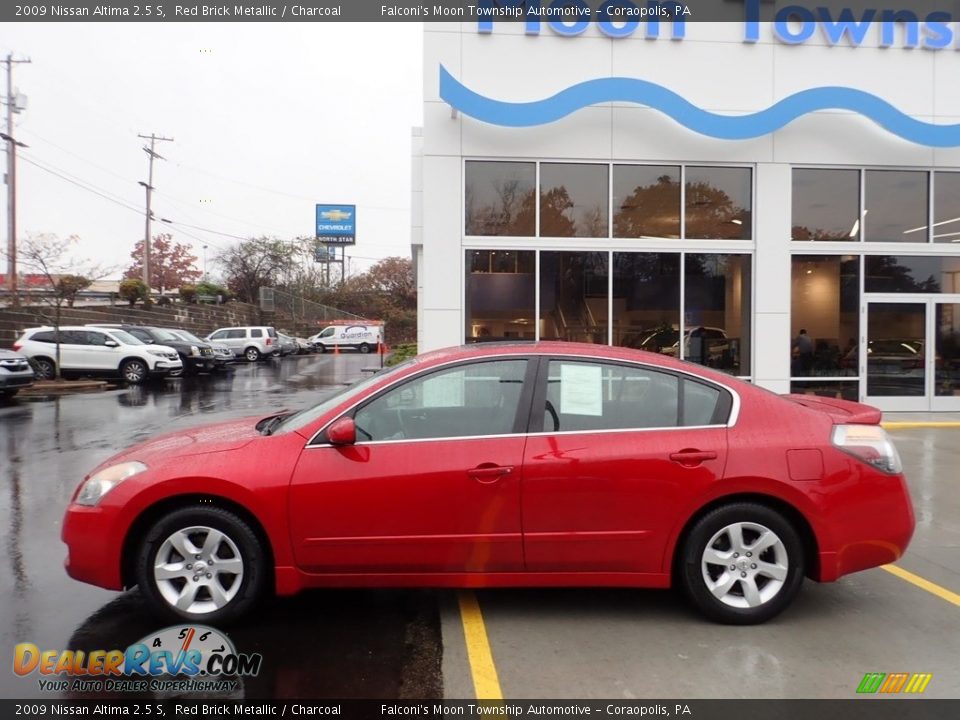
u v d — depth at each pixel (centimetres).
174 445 373
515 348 381
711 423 363
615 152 1084
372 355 3856
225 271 5588
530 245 1081
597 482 348
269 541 347
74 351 1825
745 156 1106
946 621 366
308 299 5747
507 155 1067
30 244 2552
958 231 1160
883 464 361
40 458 800
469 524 348
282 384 1903
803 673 310
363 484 345
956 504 616
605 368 372
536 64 1063
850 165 1128
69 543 346
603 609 380
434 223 1062
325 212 6050
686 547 355
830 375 1155
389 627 356
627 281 1103
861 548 355
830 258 1150
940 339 1176
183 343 2148
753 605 353
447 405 367
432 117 1054
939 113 1129
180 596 348
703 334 1118
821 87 1062
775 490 350
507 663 318
